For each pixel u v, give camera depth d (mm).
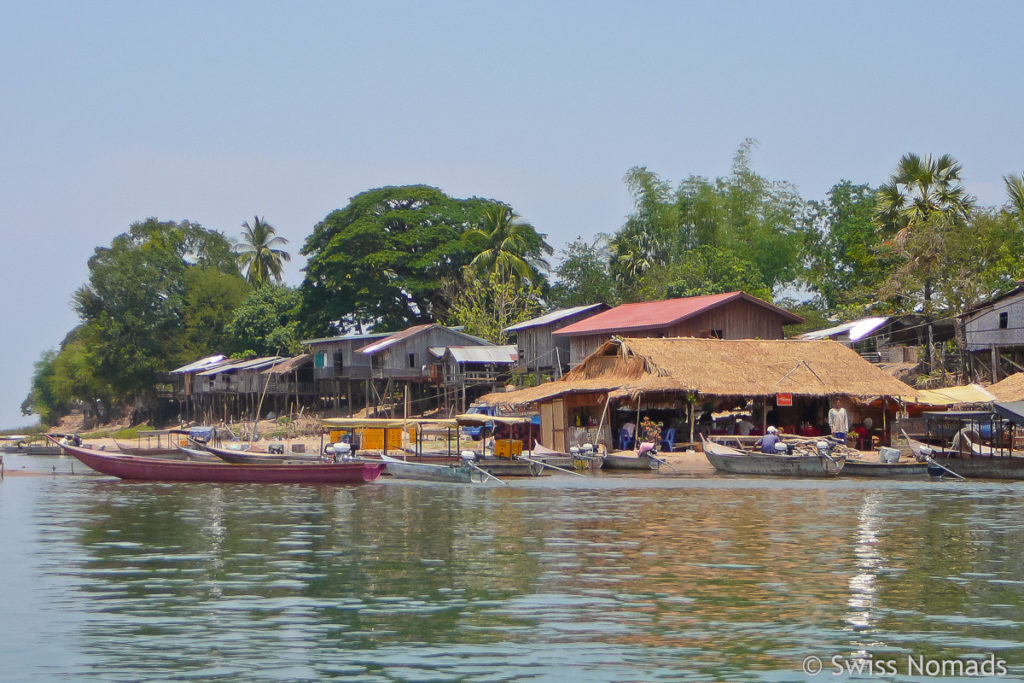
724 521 36594
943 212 82938
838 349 67875
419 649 19281
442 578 25844
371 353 98500
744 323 80625
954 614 21906
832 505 41656
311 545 31422
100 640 19922
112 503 45281
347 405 119562
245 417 125438
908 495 45750
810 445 57344
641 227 119562
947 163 87750
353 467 54500
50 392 172125
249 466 55469
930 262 78938
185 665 18312
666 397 63906
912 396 63094
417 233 115688
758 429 65938
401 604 22875
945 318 76438
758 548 30391
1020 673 17969
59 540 32844
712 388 61156
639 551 29875
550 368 93375
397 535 33562
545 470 59625
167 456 76438
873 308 91375
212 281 137375
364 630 20609
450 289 114000
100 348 131625
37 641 19844
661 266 112938
